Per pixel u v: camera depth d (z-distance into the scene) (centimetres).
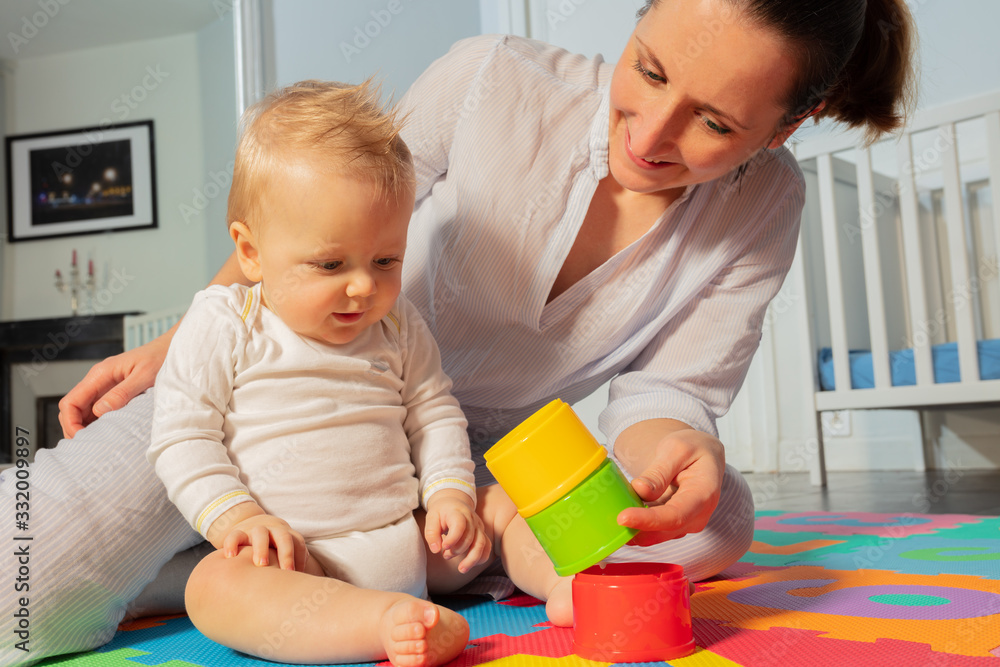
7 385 396
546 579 70
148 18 415
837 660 52
